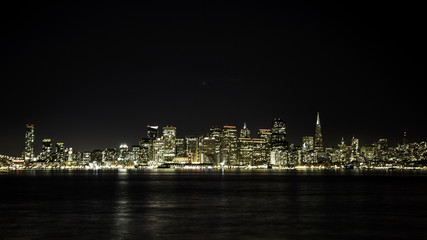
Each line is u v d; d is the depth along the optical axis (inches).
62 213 3213.6
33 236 2261.3
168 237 2220.7
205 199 4389.8
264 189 6171.3
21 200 4350.4
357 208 3518.7
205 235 2271.2
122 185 7440.9
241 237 2217.0
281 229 2454.5
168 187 6756.9
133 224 2642.7
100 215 3083.2
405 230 2437.3
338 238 2198.6
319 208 3508.9
